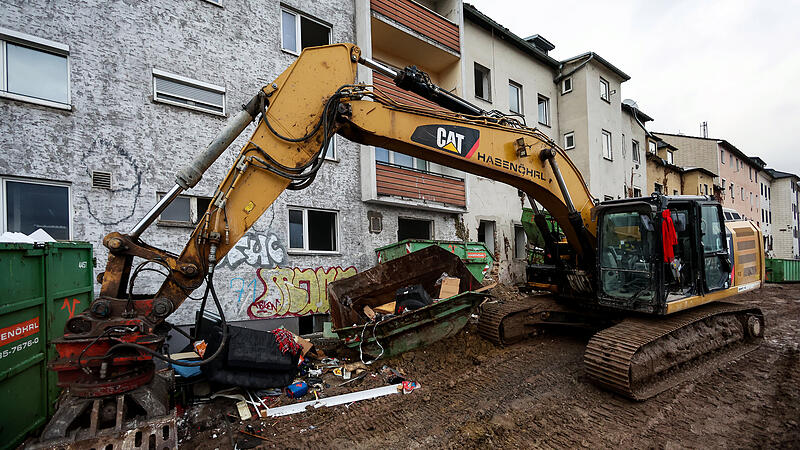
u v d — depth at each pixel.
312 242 8.84
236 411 4.16
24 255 3.48
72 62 6.12
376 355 5.70
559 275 6.57
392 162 10.61
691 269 5.48
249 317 7.58
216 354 3.00
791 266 19.64
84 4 6.27
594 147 16.53
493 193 13.59
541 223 6.72
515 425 3.83
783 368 5.41
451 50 11.62
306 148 3.62
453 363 5.62
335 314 6.50
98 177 6.25
